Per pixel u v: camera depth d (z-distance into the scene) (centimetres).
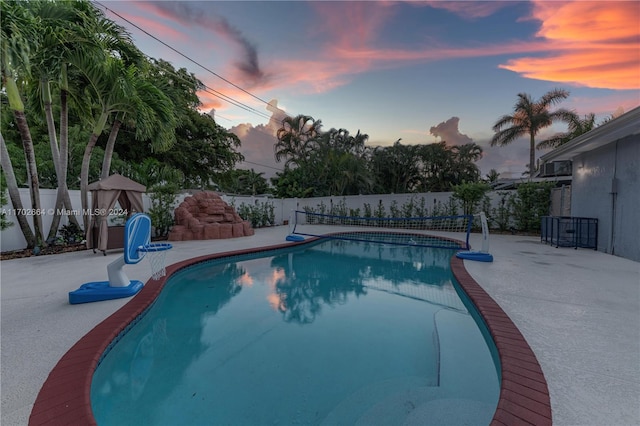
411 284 598
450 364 287
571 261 657
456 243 1002
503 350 260
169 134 927
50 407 189
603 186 787
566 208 1054
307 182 2058
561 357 250
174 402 237
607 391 204
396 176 2462
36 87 802
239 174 2958
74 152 1123
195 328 380
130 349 324
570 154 927
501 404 190
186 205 1112
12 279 506
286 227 1588
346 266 764
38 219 758
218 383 262
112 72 743
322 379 266
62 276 525
